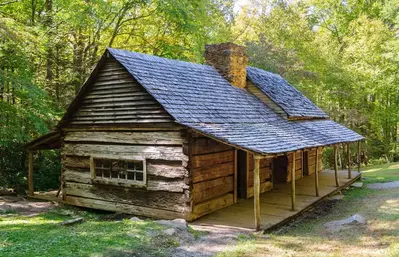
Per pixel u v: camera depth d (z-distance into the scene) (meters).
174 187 10.41
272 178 15.00
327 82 27.62
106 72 11.77
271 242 8.40
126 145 11.48
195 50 25.47
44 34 18.39
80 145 12.78
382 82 27.16
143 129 11.01
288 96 17.50
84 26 21.03
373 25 28.45
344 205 12.77
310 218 11.17
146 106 10.83
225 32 30.02
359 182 17.88
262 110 14.55
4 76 13.57
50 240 7.66
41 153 18.56
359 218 10.00
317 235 9.10
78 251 6.85
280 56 26.16
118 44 24.92
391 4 27.41
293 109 15.85
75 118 12.71
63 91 21.50
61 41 21.06
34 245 7.23
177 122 9.87
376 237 8.55
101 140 12.12
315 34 31.56
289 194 13.84
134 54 12.07
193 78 13.27
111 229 8.62
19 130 14.58
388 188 15.84
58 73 21.75
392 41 25.52
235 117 12.20
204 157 10.77
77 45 22.62
